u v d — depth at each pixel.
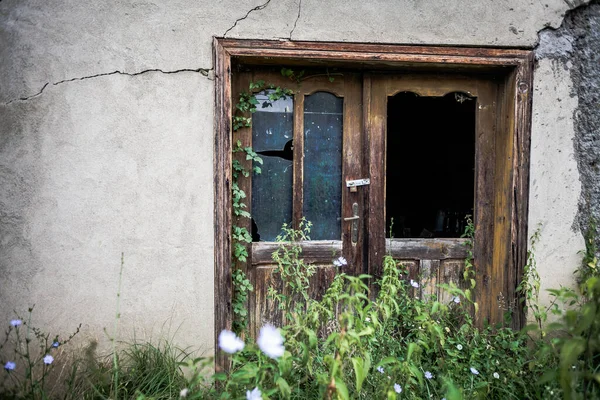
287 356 1.72
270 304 3.00
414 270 3.13
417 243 3.12
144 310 2.69
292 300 3.02
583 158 2.96
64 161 2.61
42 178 2.60
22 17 2.56
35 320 2.61
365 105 3.04
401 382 2.26
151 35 2.64
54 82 2.58
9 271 2.59
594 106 2.94
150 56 2.64
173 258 2.70
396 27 2.81
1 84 2.56
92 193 2.63
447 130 3.51
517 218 2.95
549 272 2.96
